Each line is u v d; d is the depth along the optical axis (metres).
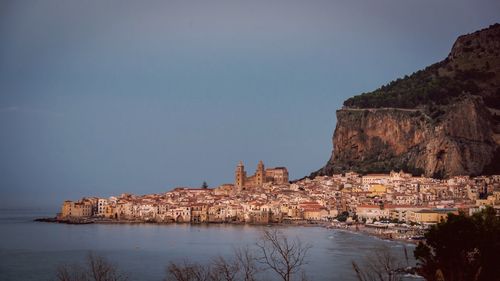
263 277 183.62
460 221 131.88
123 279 185.50
